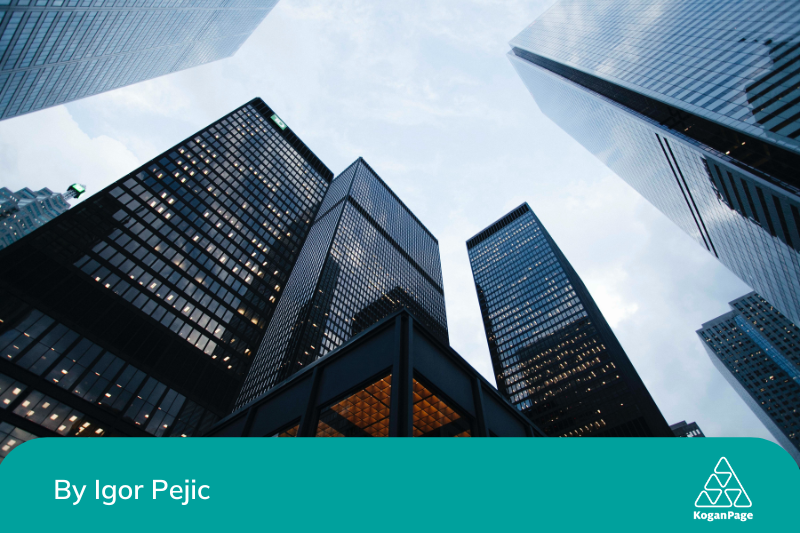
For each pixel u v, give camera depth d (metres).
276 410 26.98
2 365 47.97
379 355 22.73
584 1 165.38
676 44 98.06
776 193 64.44
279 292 98.94
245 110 149.50
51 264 61.16
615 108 114.56
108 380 57.25
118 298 66.31
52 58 90.75
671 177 108.38
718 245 105.19
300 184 141.12
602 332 145.38
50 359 52.69
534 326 167.62
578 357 143.62
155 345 66.69
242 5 153.50
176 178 96.88
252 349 82.44
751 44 74.62
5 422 45.38
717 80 77.31
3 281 54.44
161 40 125.81
